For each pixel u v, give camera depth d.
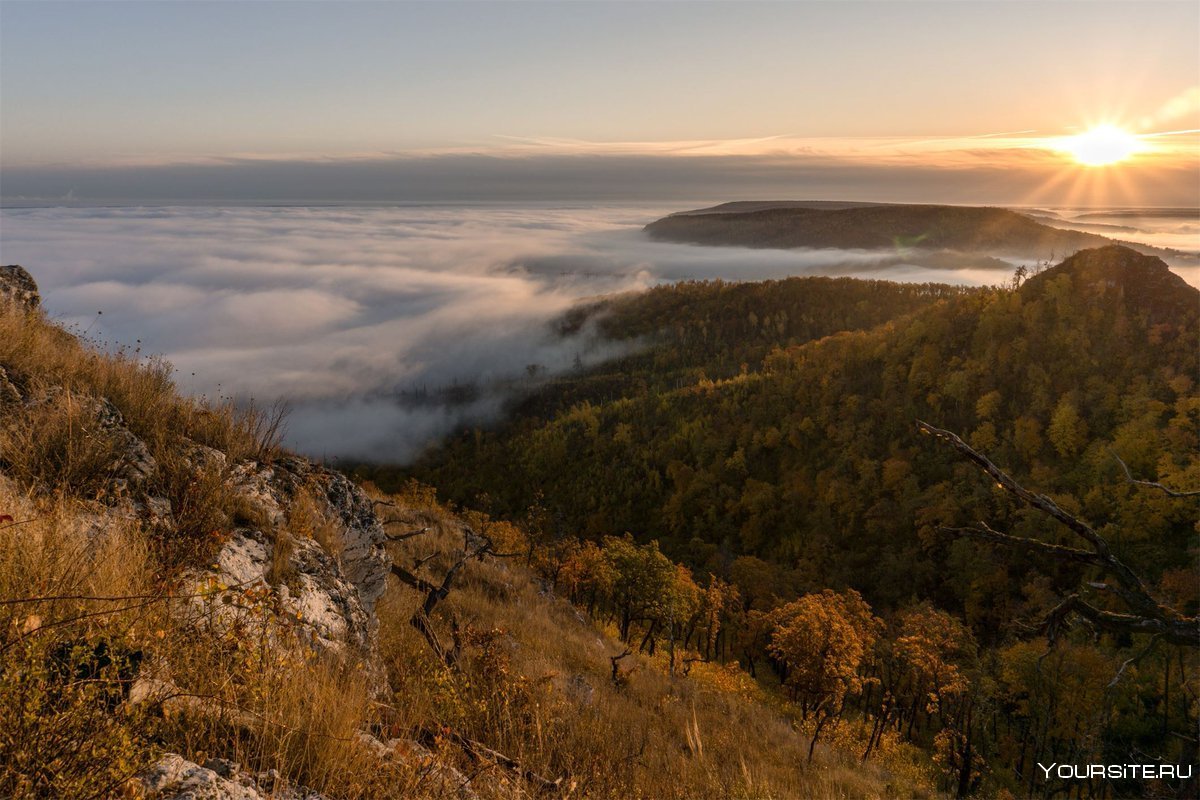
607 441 177.88
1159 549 81.75
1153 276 136.50
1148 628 2.51
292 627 4.08
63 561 3.17
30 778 2.03
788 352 191.12
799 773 13.03
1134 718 35.09
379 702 4.40
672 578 37.88
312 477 7.61
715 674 26.38
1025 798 31.30
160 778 2.36
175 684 2.93
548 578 33.00
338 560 6.75
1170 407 107.56
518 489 180.75
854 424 141.00
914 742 40.94
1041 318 137.12
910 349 151.88
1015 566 92.75
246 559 5.21
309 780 2.93
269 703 3.13
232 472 6.33
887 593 100.12
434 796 3.35
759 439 151.12
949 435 2.79
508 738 5.11
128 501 4.70
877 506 115.88
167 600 3.36
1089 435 110.75
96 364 6.62
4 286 7.85
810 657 23.25
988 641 83.31
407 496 28.44
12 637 2.33
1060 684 37.75
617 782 5.25
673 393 193.62
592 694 11.09
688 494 146.00
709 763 7.77
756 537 127.94
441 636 9.64
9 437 4.78
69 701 2.27
